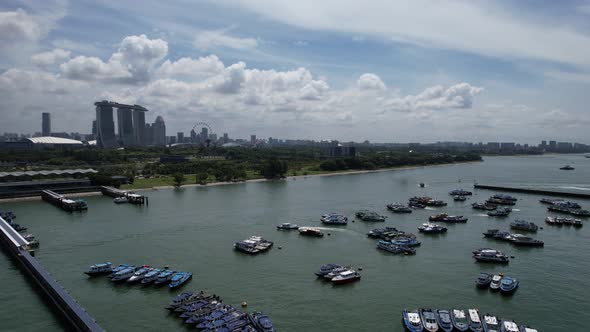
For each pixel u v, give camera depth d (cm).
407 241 17550
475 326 10119
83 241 17962
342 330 10225
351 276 13438
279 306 11525
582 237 19062
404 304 11688
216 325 10056
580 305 11656
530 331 9862
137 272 13662
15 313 11169
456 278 13700
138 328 10256
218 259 15625
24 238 17662
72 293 12400
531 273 14175
